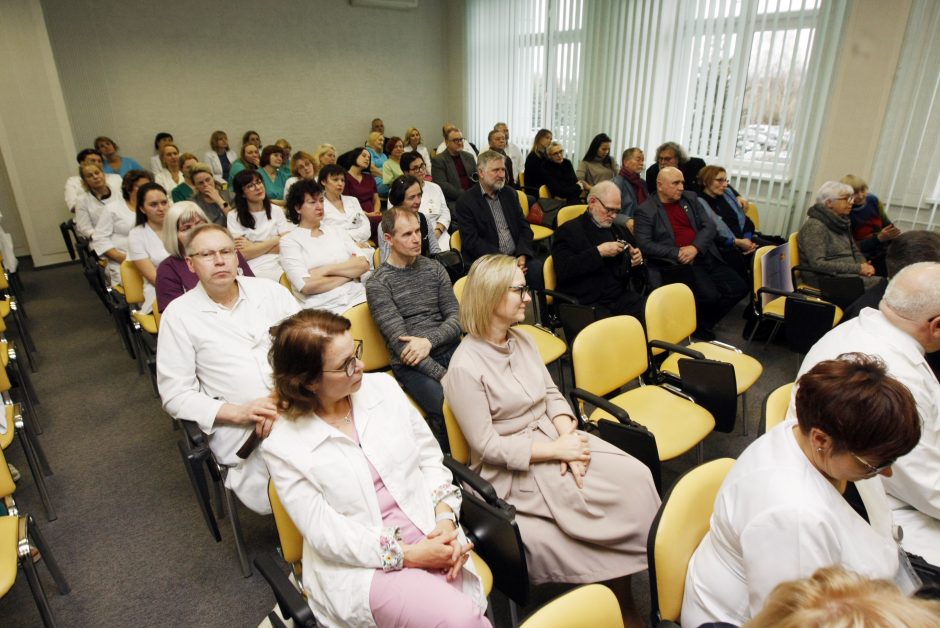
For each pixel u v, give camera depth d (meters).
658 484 1.84
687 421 2.06
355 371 1.33
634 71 5.59
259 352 1.92
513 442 1.64
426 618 1.18
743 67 4.69
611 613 1.00
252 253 3.37
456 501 1.49
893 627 0.52
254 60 6.73
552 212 5.11
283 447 1.30
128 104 6.07
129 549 2.04
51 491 2.36
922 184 3.89
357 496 1.33
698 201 3.77
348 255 3.04
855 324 1.54
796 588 0.62
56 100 5.31
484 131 7.96
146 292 3.11
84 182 4.15
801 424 1.03
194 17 6.23
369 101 7.77
